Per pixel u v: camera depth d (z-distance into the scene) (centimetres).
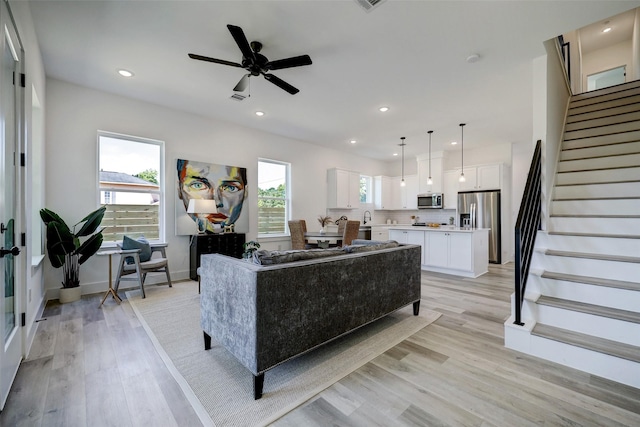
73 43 276
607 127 373
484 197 638
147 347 229
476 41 269
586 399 166
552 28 249
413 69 321
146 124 421
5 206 179
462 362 207
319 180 679
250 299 169
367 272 241
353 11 229
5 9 167
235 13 232
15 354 188
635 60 517
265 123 517
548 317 230
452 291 398
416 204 768
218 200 496
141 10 229
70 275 349
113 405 160
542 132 300
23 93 215
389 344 236
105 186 397
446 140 626
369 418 151
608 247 254
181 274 458
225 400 166
